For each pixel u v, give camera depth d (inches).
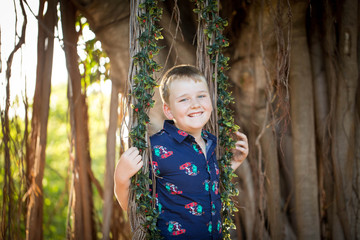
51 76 106.3
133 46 69.0
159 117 99.4
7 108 92.7
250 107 113.3
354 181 106.5
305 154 107.8
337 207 105.7
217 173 73.4
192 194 67.6
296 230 115.0
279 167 119.9
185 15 104.7
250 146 112.3
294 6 101.8
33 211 103.3
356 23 104.7
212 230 69.1
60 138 248.7
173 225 66.6
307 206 107.5
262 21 102.2
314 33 112.1
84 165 110.1
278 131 116.6
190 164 68.6
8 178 97.1
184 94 68.9
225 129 78.3
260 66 110.4
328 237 112.0
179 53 103.1
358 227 104.2
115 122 107.7
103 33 104.6
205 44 78.1
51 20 103.7
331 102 106.8
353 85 105.6
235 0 110.8
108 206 108.3
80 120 109.8
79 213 107.9
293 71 108.4
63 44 101.3
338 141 106.5
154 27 69.4
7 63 92.0
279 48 93.4
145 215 66.7
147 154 67.8
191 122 68.9
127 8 102.8
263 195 107.1
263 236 109.0
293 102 109.0
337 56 106.6
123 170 64.6
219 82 79.0
